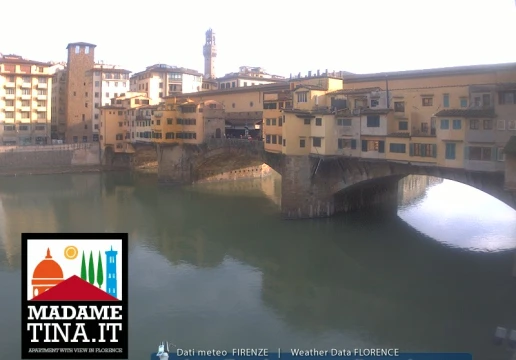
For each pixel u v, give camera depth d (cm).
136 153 11038
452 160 4603
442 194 8169
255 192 8250
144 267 4466
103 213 6625
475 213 6588
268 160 6938
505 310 3509
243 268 4450
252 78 12725
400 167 5275
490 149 4331
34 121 11412
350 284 4056
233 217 6369
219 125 8650
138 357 2895
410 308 3575
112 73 12438
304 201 6069
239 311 3541
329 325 3322
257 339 3123
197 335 3173
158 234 5569
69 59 12125
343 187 5959
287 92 6731
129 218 6334
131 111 10719
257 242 5241
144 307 3603
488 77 5088
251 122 8638
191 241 5294
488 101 4509
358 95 5688
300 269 4422
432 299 3728
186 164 8938
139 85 13412
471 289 3906
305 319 3412
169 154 8981
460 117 4491
